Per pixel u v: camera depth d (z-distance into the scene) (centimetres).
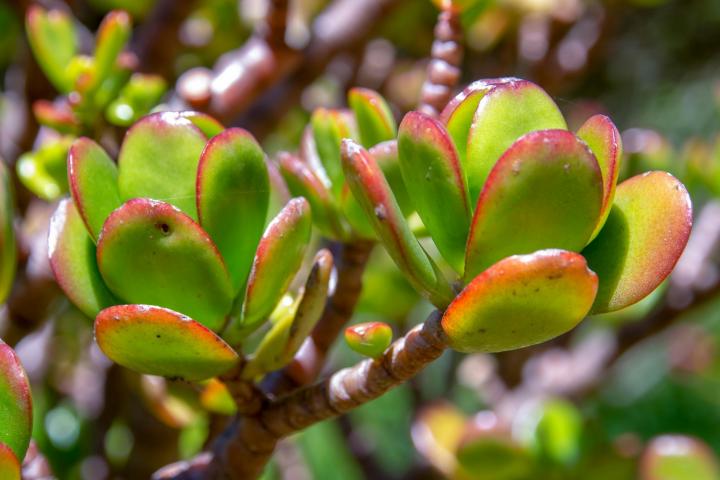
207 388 55
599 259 48
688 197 48
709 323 129
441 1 55
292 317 50
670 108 211
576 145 45
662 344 145
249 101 68
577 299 45
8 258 52
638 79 213
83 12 93
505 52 94
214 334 47
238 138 48
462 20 55
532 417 74
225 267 48
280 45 68
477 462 73
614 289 48
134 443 64
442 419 80
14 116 83
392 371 48
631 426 156
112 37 58
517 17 92
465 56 104
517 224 46
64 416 74
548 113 47
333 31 81
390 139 53
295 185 53
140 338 47
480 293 45
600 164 47
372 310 80
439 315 47
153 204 47
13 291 62
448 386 93
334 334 54
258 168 49
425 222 48
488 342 46
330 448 116
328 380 50
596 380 92
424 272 47
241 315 49
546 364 95
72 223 49
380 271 79
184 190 49
